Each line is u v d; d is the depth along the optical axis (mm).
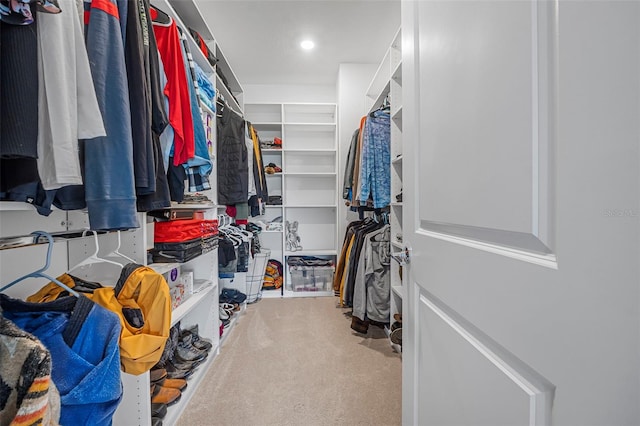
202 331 1921
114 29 740
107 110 714
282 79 3350
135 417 1125
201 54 1697
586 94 382
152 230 1452
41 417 471
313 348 2023
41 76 569
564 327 410
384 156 2195
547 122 443
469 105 625
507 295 520
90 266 1141
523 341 483
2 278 862
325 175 3408
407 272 981
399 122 2078
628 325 333
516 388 500
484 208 578
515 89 495
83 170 718
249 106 3385
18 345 485
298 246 3523
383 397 1506
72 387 604
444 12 728
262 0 2049
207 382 1637
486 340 587
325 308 2824
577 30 394
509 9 507
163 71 1087
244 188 2119
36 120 547
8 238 698
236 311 2492
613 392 348
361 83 3021
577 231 394
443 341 750
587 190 381
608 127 355
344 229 3146
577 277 392
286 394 1529
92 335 648
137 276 805
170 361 1581
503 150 524
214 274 1962
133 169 770
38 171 593
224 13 2184
